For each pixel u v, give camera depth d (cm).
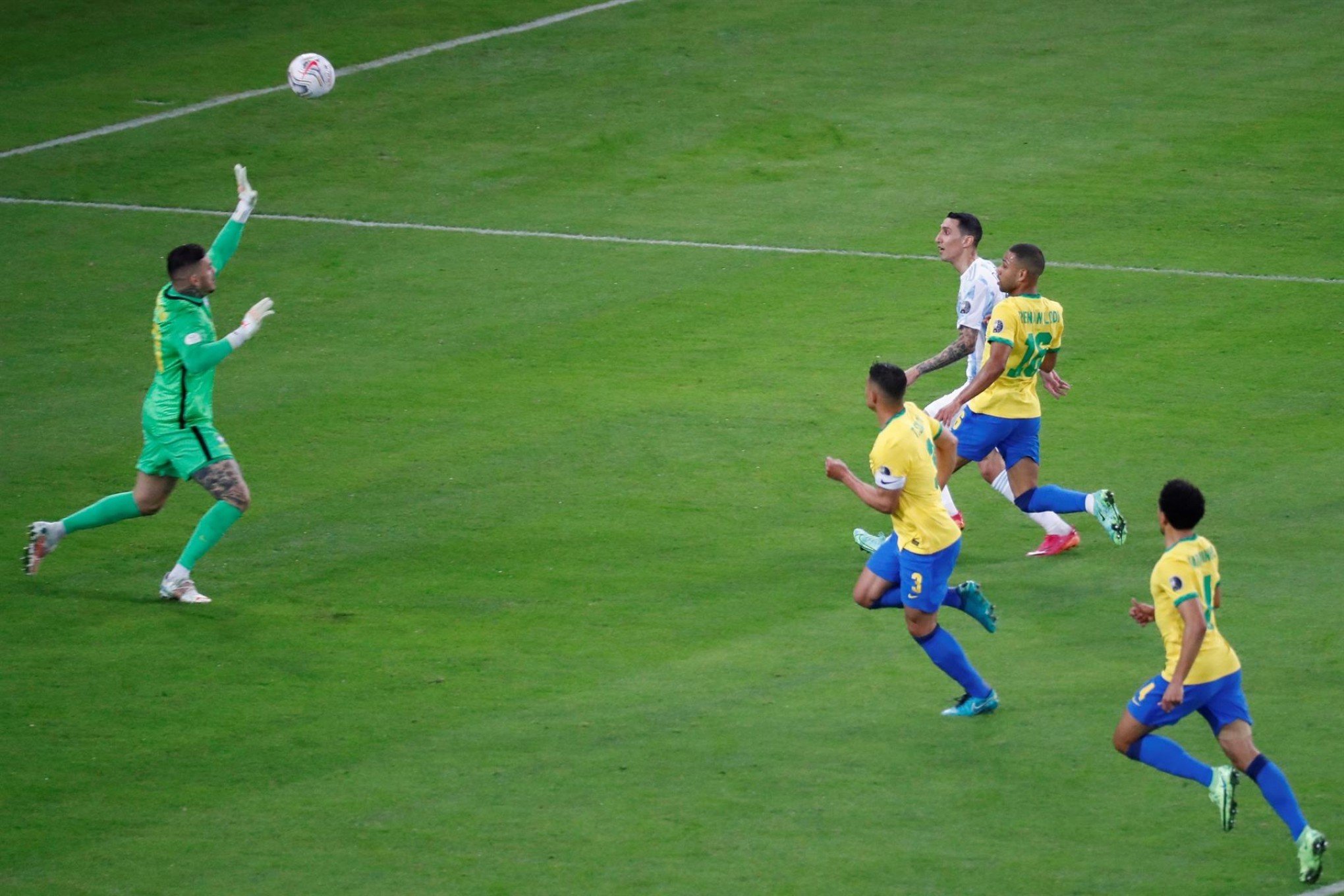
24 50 9662
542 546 3975
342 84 8938
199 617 3591
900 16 9956
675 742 2986
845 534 4038
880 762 2897
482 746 2981
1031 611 3572
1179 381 5041
